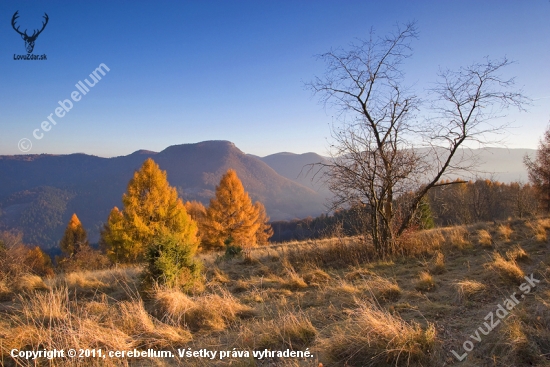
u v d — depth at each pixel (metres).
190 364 3.61
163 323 4.77
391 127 8.82
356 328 3.76
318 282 6.93
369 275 7.03
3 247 9.45
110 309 5.23
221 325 4.73
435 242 9.10
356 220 10.18
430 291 5.45
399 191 9.03
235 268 9.41
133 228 17.95
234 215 25.02
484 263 6.49
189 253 7.11
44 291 6.99
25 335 4.03
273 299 5.94
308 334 4.11
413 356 3.25
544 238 8.16
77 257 23.88
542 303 4.06
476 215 26.27
